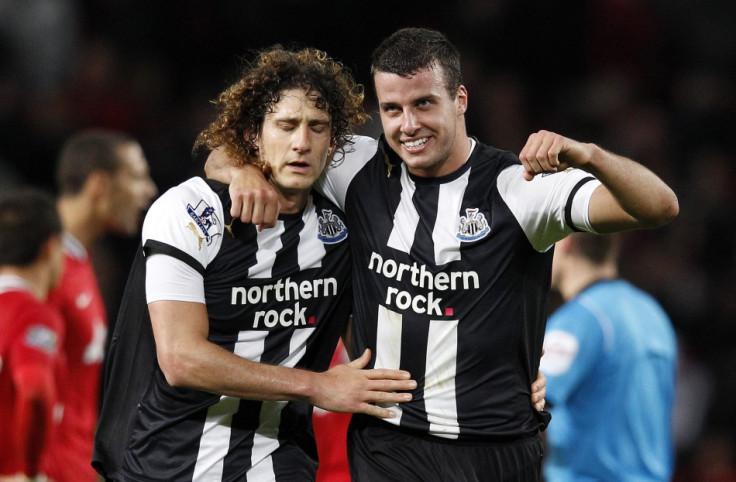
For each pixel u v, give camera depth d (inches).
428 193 522.0
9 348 666.2
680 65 1654.8
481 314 512.1
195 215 518.0
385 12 1555.1
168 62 1553.9
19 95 1430.9
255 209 509.7
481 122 1503.4
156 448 539.5
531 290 518.3
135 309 545.0
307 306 543.5
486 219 509.7
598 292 730.8
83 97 1465.3
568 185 485.4
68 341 770.8
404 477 526.3
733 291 1360.7
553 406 718.5
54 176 1379.2
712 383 1243.2
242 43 1556.3
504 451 525.3
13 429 684.7
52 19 1505.9
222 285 526.9
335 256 547.5
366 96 1449.3
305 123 514.9
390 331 524.1
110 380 551.5
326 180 550.3
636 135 1547.7
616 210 463.8
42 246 709.3
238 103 533.0
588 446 717.9
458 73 514.3
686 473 1184.2
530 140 449.7
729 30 1685.5
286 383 503.5
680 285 1358.3
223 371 497.4
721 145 1563.7
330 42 1546.5
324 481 721.0
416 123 498.9
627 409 714.8
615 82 1615.4
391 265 523.5
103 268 1218.6
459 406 518.0
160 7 1553.9
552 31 1590.8
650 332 728.3
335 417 722.2
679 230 1417.3
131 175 849.5
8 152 1373.0
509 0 1590.8
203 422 535.8
